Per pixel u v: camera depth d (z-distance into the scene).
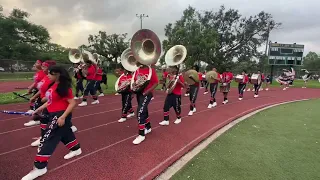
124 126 6.31
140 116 5.07
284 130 6.44
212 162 4.19
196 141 5.30
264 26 41.97
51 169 3.74
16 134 5.35
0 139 5.00
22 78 24.27
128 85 6.58
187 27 32.62
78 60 11.73
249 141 5.41
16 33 44.59
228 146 5.05
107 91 13.93
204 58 32.97
